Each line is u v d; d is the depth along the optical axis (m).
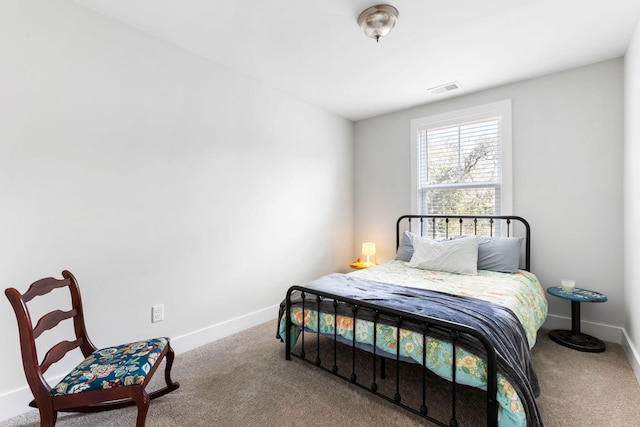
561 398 1.73
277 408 1.67
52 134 1.73
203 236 2.46
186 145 2.34
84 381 1.33
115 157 1.97
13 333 1.62
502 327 1.53
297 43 2.24
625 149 2.34
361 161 4.05
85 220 1.85
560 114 2.67
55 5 1.73
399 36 2.12
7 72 1.58
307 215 3.44
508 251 2.71
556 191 2.71
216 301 2.56
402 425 1.52
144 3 1.80
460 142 3.27
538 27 2.02
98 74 1.89
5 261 1.59
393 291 2.05
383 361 1.96
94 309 1.89
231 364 2.15
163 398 1.76
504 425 1.27
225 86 2.60
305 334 2.72
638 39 1.93
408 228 3.63
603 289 2.51
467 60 2.47
